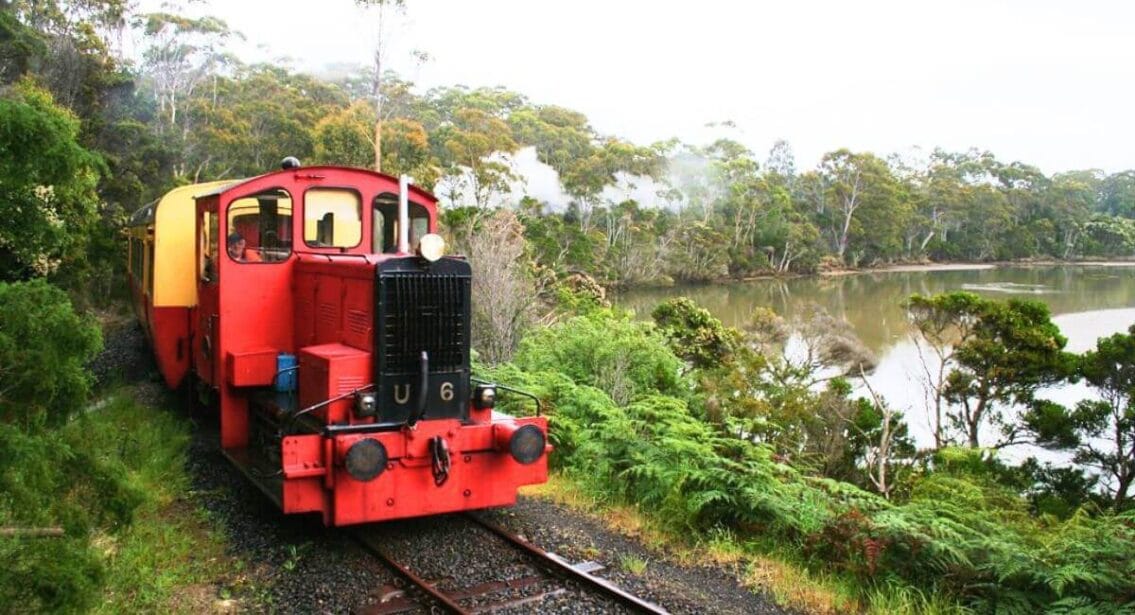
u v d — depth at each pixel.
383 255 7.16
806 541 7.05
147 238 12.01
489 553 6.53
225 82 45.34
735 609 5.73
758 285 54.97
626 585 5.94
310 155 38.00
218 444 9.56
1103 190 93.88
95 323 4.80
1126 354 15.12
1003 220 77.31
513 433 6.69
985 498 9.34
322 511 6.46
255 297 8.09
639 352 12.74
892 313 40.06
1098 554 6.14
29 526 4.16
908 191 78.94
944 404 21.28
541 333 13.52
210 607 5.56
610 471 8.52
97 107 28.47
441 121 59.28
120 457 8.09
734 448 8.71
